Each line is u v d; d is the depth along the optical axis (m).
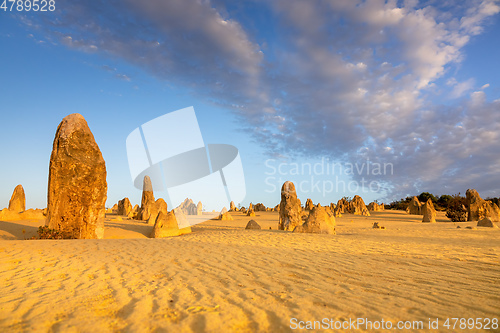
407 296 3.74
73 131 11.73
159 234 14.48
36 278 4.63
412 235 14.24
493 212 29.27
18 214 20.33
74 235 11.25
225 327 2.82
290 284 4.35
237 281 4.54
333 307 3.36
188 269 5.41
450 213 31.89
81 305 3.39
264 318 3.05
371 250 7.84
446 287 4.14
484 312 3.15
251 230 16.86
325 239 11.16
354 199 57.22
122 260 6.25
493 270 5.23
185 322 2.93
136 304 3.46
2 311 3.14
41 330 2.70
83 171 11.55
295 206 18.58
